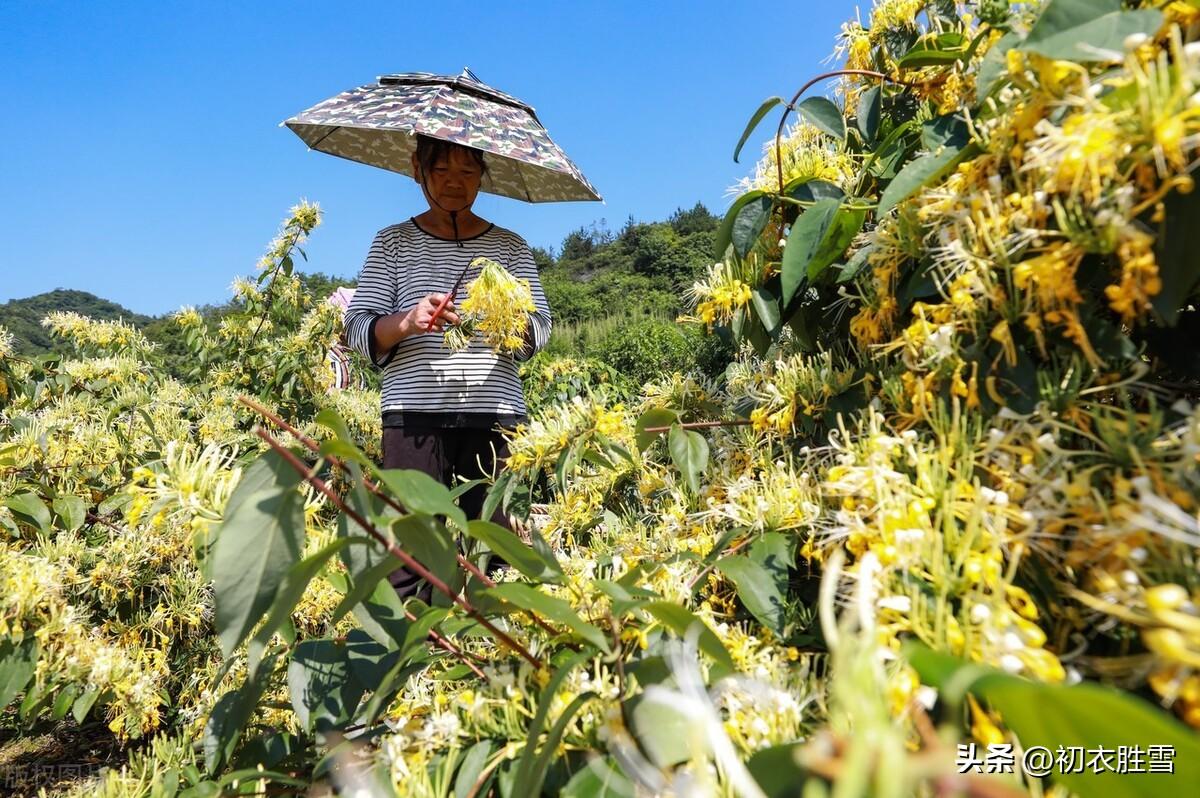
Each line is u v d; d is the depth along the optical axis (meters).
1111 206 0.87
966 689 0.55
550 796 1.00
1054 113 0.96
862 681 0.47
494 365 2.91
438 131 2.83
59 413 4.61
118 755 2.87
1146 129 0.80
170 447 1.18
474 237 3.07
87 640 2.11
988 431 1.03
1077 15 0.91
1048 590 0.90
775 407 1.57
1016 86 1.10
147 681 2.26
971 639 0.76
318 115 3.21
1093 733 0.52
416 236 3.04
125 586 2.68
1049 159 0.92
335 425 1.03
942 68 1.58
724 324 1.80
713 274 1.77
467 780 1.03
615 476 2.31
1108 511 0.81
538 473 2.01
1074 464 0.90
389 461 2.85
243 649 1.66
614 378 10.49
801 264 1.47
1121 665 0.74
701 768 0.66
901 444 1.07
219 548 0.92
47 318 7.29
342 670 1.42
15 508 2.48
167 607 2.77
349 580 1.47
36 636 1.94
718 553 1.43
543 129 3.53
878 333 1.37
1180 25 0.92
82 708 2.03
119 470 3.95
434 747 1.14
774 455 1.65
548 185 4.01
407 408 2.83
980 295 1.07
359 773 1.13
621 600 1.02
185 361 9.17
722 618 1.50
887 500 0.95
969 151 1.16
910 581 0.85
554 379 8.97
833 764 0.46
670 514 1.72
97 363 6.17
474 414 2.85
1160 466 0.83
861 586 0.53
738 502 1.47
